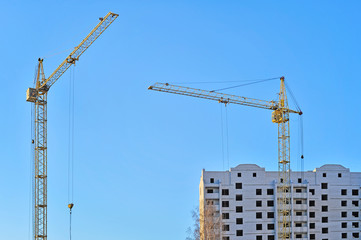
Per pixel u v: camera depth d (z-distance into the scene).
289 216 125.25
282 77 145.50
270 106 146.12
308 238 124.75
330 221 127.38
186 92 149.50
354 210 129.50
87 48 116.50
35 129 119.00
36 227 113.69
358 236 128.25
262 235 124.06
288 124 143.25
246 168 127.12
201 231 107.75
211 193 123.50
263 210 125.44
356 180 131.12
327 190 128.88
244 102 149.12
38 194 115.75
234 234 122.69
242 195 125.25
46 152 118.69
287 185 126.94
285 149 141.62
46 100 120.75
